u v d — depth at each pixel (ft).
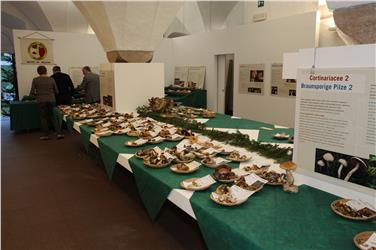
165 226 8.23
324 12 16.87
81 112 14.85
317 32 16.94
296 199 5.10
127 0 13.97
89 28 28.68
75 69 26.43
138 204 9.66
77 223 8.48
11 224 8.47
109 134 10.18
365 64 4.50
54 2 25.70
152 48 16.19
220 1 25.64
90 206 9.55
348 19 5.13
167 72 30.66
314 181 5.52
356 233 4.03
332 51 4.90
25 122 21.77
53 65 25.64
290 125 18.85
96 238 7.69
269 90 20.11
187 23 29.68
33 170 13.33
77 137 20.26
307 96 5.38
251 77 21.49
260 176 5.92
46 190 10.96
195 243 7.39
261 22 20.17
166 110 13.82
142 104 15.72
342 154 4.98
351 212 4.48
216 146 8.18
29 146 17.81
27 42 24.45
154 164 6.84
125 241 7.54
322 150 5.28
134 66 15.25
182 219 8.62
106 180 11.92
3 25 27.35
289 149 7.47
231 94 26.08
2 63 28.96
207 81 26.48
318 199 5.08
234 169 6.41
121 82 15.03
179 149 7.93
